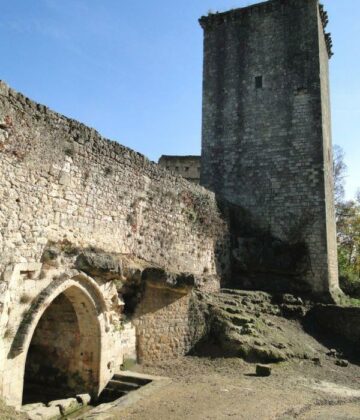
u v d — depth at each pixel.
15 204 10.18
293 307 19.73
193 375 12.60
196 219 19.53
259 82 25.95
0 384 9.35
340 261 36.09
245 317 15.95
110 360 12.62
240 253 22.72
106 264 12.44
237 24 27.11
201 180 26.25
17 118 10.41
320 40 25.64
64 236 11.77
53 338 12.94
